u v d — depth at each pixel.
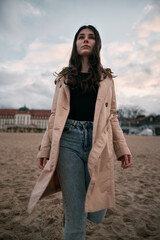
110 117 1.69
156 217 2.85
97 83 1.60
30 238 2.21
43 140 1.77
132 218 2.80
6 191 4.00
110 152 1.61
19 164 7.29
